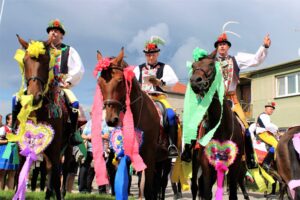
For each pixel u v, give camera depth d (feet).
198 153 19.20
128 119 15.71
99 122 16.05
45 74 16.65
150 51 23.35
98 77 15.35
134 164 15.70
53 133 17.19
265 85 80.59
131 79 15.75
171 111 21.09
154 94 21.94
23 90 17.03
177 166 23.30
